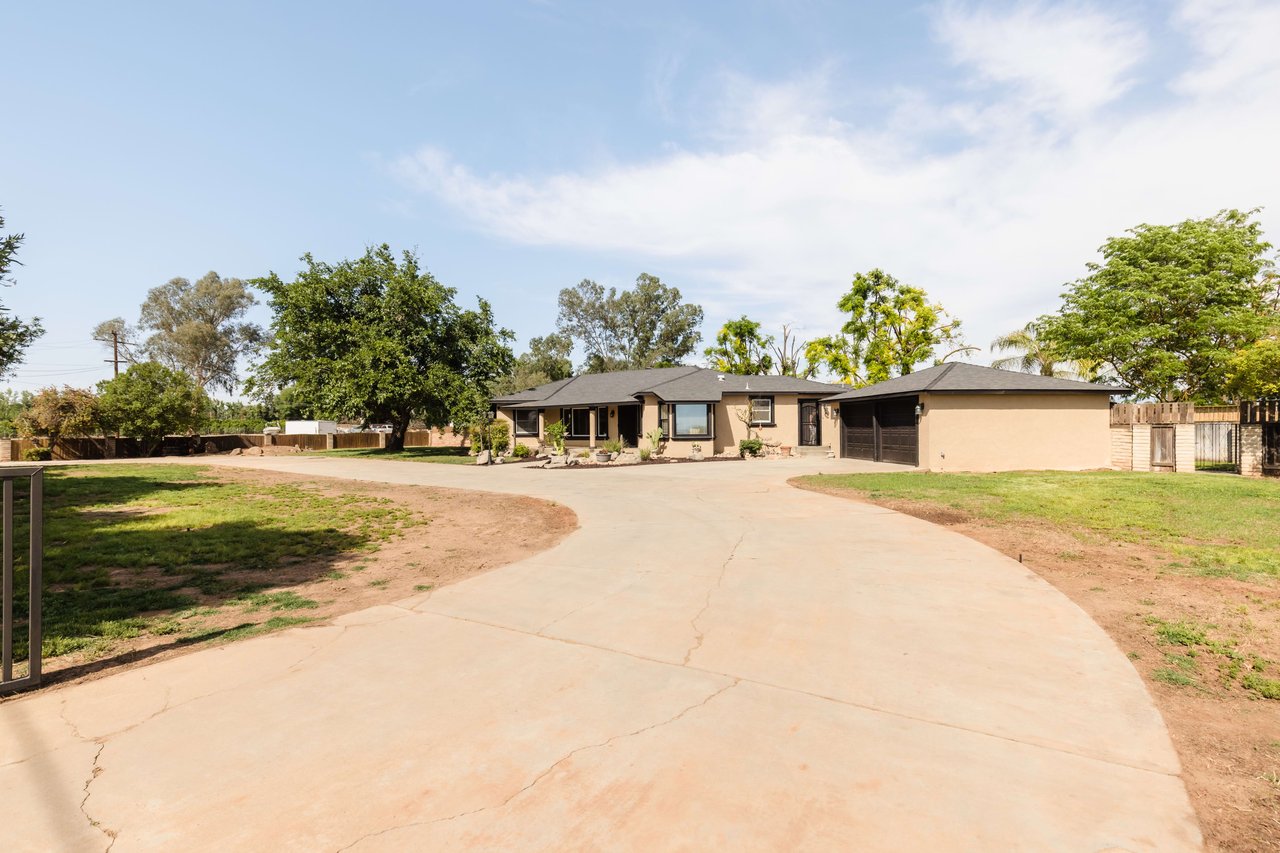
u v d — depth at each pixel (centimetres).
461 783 271
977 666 404
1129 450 1762
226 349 6775
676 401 2542
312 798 261
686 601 556
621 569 680
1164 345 2423
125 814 250
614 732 317
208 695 367
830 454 2536
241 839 234
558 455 2372
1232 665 401
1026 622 489
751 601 552
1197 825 240
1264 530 843
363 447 4144
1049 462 1797
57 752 301
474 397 3133
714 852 225
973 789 265
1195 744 307
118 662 425
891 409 2047
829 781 271
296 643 458
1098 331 2466
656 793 263
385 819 246
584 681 384
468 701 356
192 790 267
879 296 3909
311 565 733
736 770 281
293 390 3238
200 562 744
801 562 696
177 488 1534
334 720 333
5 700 362
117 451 3181
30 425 2920
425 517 1102
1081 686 372
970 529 895
